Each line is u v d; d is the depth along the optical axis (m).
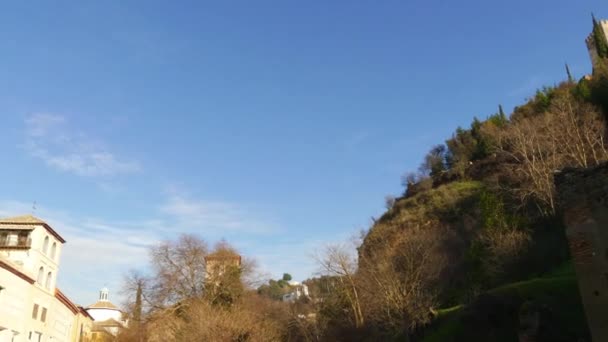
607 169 15.94
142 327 48.19
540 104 76.62
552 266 36.22
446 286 46.28
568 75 82.50
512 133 64.38
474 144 85.06
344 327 48.16
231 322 42.75
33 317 48.66
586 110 54.59
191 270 50.62
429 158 91.00
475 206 60.84
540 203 47.16
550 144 51.44
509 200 52.53
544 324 21.58
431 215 68.44
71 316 63.38
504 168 61.41
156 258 50.72
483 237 44.44
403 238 58.00
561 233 38.97
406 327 37.78
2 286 41.06
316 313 52.34
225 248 53.06
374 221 78.81
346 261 52.31
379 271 46.22
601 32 83.88
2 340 42.09
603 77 61.50
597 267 15.47
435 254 50.00
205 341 40.84
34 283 48.56
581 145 48.78
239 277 51.59
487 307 27.41
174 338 44.06
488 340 26.66
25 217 51.78
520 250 39.31
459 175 79.06
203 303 46.09
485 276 42.06
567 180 16.95
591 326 15.20
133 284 49.84
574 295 23.53
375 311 43.38
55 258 55.22
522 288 26.62
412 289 40.28
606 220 15.62
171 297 49.09
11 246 49.38
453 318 33.72
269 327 47.09
